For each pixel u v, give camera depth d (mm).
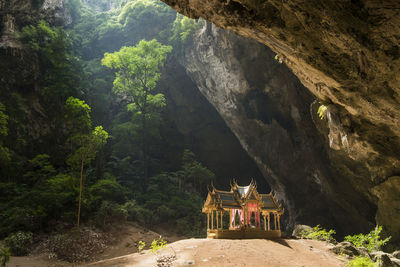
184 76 42281
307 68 10516
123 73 36562
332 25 7551
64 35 33031
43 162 24141
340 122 14281
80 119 23203
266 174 38094
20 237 16828
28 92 28094
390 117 10930
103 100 38219
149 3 43125
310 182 31922
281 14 8102
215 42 32625
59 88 28781
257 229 15039
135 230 22797
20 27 30281
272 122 33312
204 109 43219
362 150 14789
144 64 33375
